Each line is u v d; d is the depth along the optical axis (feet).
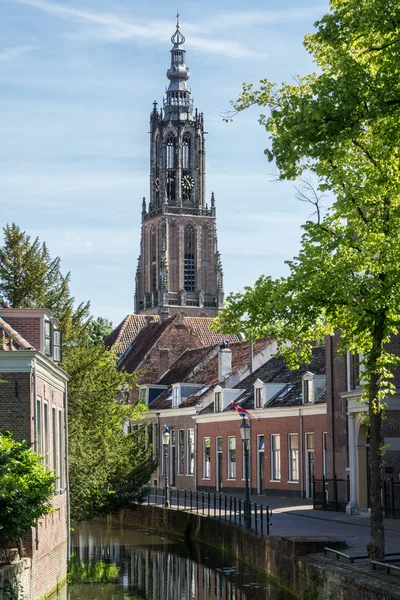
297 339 129.39
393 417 198.90
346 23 104.12
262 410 280.31
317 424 254.47
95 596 148.66
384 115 101.76
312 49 123.24
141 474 233.35
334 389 223.71
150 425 359.25
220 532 189.98
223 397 306.14
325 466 249.75
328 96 103.71
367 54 108.37
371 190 115.96
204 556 188.24
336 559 124.36
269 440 278.46
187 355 391.24
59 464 164.25
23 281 244.01
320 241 120.88
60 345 171.22
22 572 119.55
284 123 106.42
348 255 118.11
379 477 117.80
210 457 313.73
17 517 115.44
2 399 133.49
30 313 155.53
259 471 284.20
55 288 250.98
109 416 232.53
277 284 122.11
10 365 133.80
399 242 114.93
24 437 133.08
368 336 125.08
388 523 179.83
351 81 103.30
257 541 158.92
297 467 265.54
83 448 215.10
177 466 337.11
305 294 117.70
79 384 223.30
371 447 118.21
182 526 222.07
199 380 351.87
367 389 123.24
